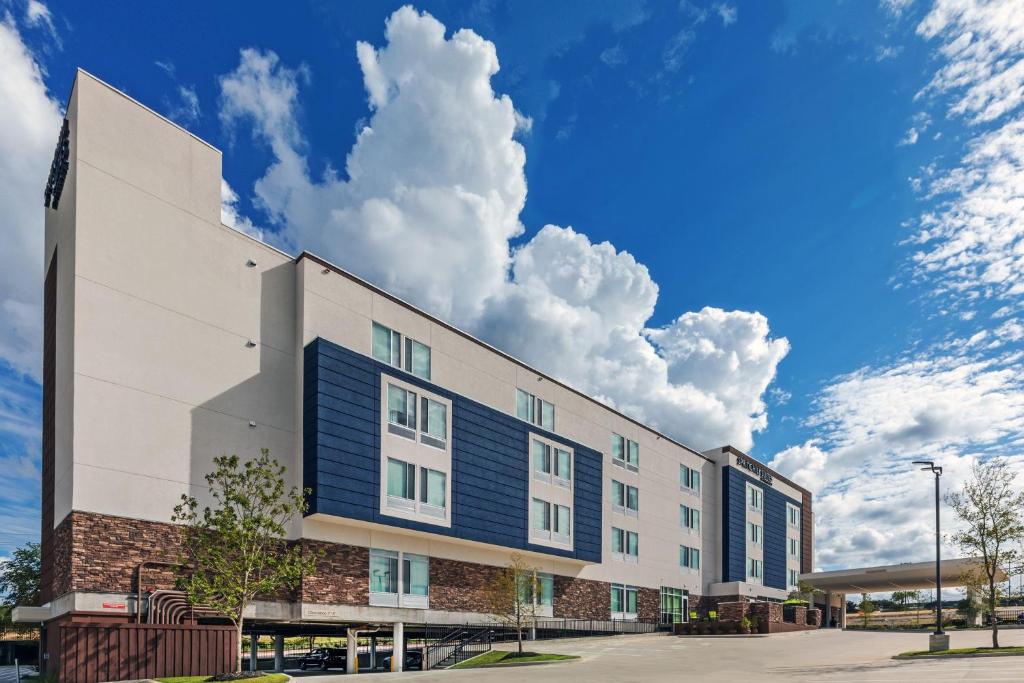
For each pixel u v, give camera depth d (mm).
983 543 30547
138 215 26812
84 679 21500
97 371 24688
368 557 31922
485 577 38562
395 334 35281
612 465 51188
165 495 25734
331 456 29719
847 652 33656
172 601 24656
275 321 30672
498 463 39344
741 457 67375
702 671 25984
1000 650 28531
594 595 46969
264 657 46781
